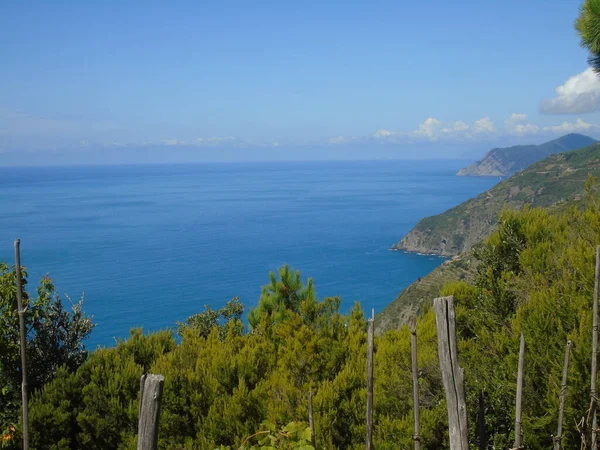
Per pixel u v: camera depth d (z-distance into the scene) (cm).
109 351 1191
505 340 821
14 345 1136
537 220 1050
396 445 800
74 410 1080
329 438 841
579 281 823
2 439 1012
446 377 360
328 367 1003
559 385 693
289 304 1319
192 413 1015
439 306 363
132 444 985
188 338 1229
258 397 963
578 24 839
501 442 738
